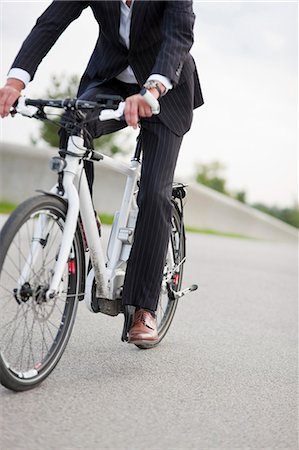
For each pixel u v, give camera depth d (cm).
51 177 1786
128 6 381
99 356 419
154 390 367
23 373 343
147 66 389
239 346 484
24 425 303
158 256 396
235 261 1010
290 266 1037
